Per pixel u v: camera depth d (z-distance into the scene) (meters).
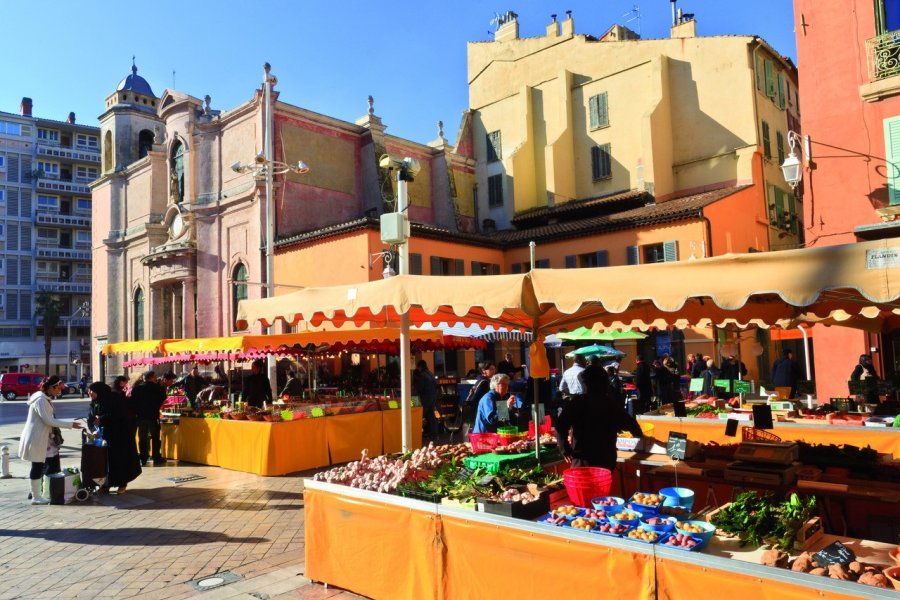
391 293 6.13
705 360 19.42
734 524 4.01
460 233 26.27
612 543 3.88
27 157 60.16
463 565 4.60
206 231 29.69
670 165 28.45
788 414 9.80
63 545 7.32
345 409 12.59
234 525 7.98
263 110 26.92
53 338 60.00
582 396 6.11
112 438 9.99
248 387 13.69
